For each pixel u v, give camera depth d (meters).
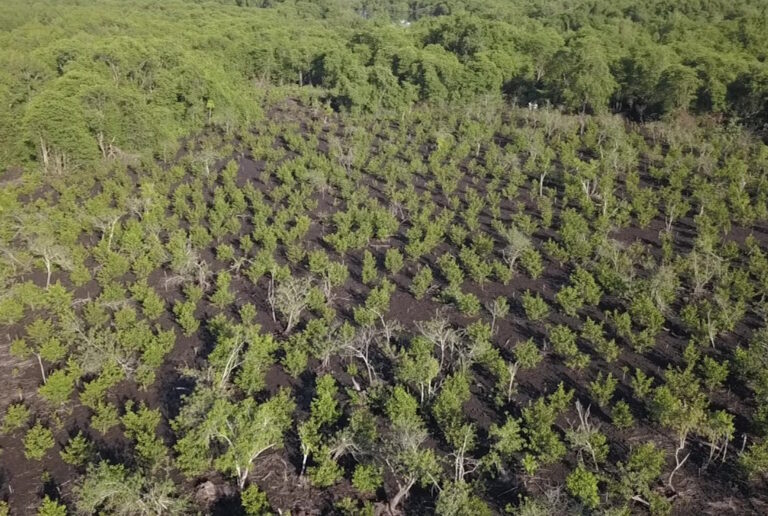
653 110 73.44
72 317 37.56
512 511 25.72
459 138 71.75
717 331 37.53
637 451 27.97
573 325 39.56
